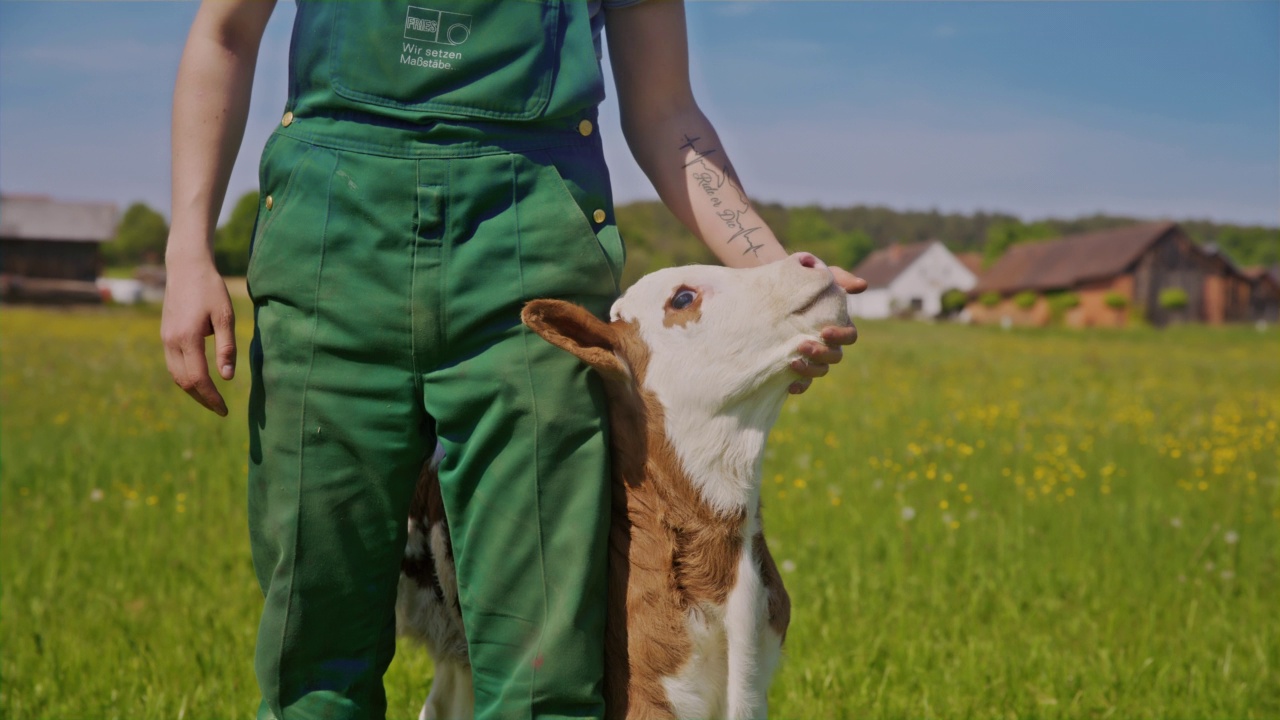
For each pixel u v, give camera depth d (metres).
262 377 2.26
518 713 2.24
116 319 30.25
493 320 2.20
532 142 2.22
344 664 2.33
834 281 2.37
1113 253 61.44
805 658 3.93
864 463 7.45
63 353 16.03
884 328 41.75
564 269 2.23
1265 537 5.80
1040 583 4.87
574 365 2.26
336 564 2.26
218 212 2.29
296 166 2.20
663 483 2.37
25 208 53.22
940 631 4.23
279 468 2.24
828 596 4.50
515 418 2.21
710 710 2.34
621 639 2.34
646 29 2.59
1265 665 3.92
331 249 2.16
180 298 2.18
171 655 3.82
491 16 2.18
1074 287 62.00
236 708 3.42
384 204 2.15
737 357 2.35
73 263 52.53
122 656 3.81
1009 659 3.93
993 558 5.26
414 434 2.26
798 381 2.43
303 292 2.18
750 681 2.34
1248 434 9.56
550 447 2.23
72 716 3.40
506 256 2.19
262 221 2.28
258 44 2.33
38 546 5.19
